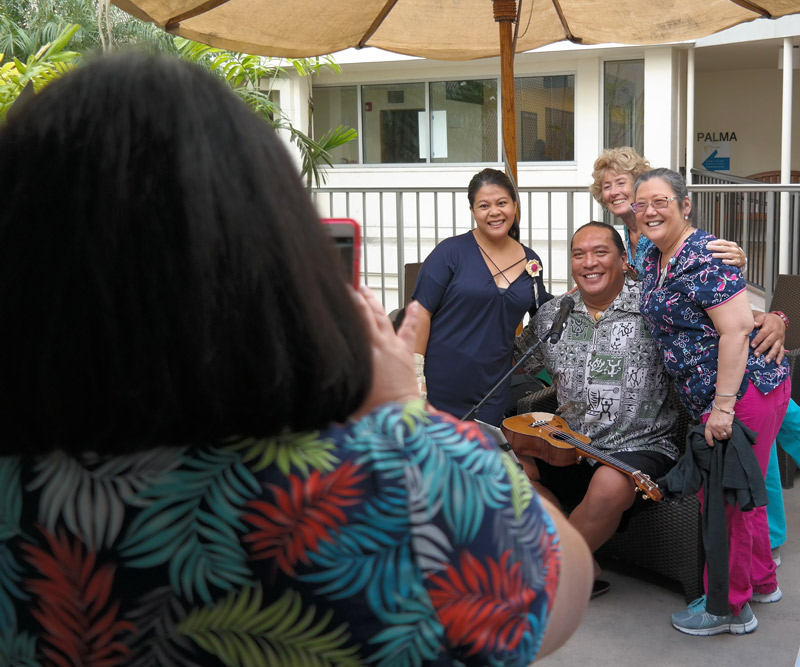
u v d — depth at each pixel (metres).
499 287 3.93
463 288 3.92
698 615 3.36
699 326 3.19
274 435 0.75
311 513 0.75
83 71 0.77
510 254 4.02
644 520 3.66
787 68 9.33
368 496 0.76
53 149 0.73
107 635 0.75
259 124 0.80
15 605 0.77
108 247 0.71
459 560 0.77
